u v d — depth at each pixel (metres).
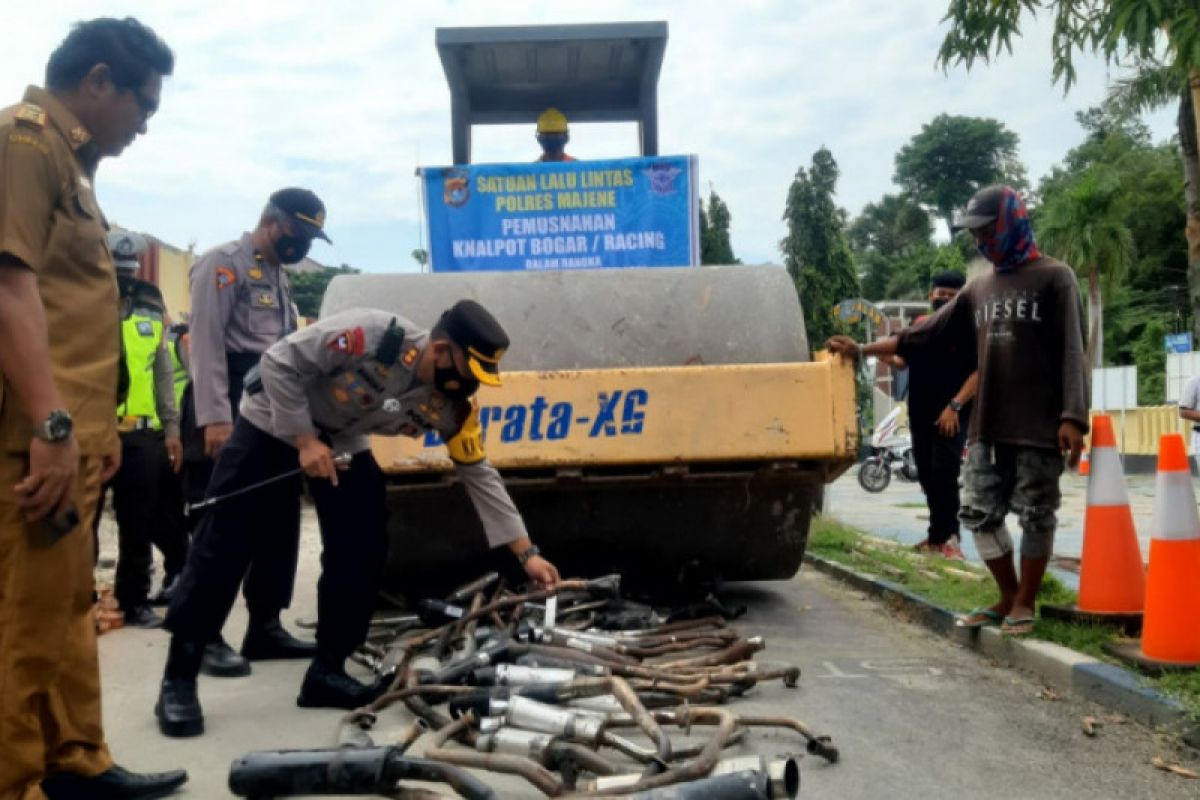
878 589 6.78
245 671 4.95
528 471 5.52
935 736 3.95
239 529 4.14
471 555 5.88
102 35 2.95
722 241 29.83
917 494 18.56
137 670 5.10
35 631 2.79
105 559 8.57
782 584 7.35
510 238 7.71
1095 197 38.78
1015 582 5.28
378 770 3.05
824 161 39.38
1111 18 4.89
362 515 4.35
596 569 6.06
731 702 4.38
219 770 3.62
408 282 5.95
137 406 6.15
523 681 3.91
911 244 95.88
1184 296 50.12
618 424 5.40
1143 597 5.12
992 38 5.93
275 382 3.93
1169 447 4.50
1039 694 4.52
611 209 7.72
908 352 5.43
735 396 5.41
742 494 5.85
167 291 21.97
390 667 4.63
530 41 8.53
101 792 3.27
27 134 2.75
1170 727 3.94
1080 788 3.44
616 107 9.62
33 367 2.68
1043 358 4.98
